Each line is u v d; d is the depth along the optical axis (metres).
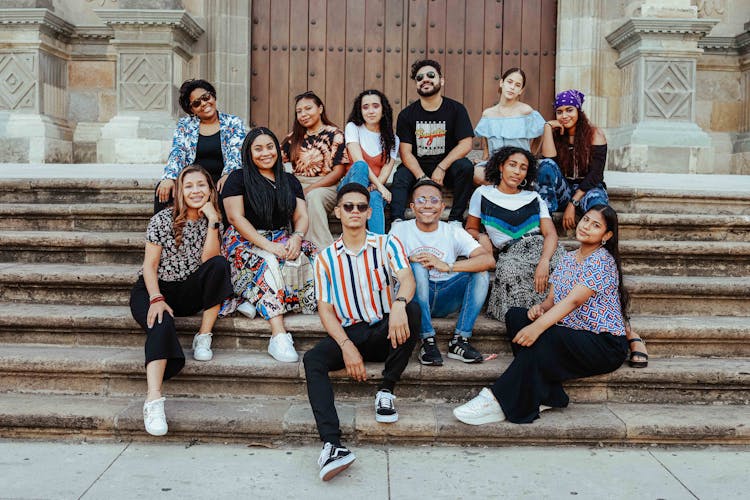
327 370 3.62
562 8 8.64
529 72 8.89
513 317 3.94
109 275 4.55
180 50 8.20
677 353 4.25
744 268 4.94
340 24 8.84
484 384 3.96
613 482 3.23
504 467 3.38
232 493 3.08
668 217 5.21
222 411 3.73
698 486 3.19
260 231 4.38
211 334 4.09
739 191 5.54
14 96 8.08
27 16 7.87
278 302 4.12
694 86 7.93
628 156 7.85
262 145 4.30
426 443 3.65
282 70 8.85
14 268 4.79
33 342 4.28
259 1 8.82
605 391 3.97
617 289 3.92
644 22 7.77
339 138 5.17
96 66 8.70
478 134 5.76
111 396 3.96
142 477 3.22
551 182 5.05
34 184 5.72
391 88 8.88
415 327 3.73
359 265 3.81
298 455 3.51
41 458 3.42
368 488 3.14
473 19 8.87
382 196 4.96
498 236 4.56
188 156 5.01
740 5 8.80
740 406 3.93
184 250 4.03
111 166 7.27
